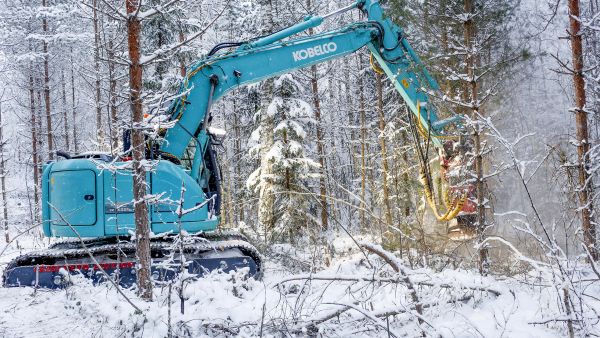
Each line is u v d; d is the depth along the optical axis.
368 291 6.82
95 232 9.20
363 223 16.97
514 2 9.19
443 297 6.27
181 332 5.66
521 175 4.95
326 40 10.88
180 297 5.96
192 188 9.58
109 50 6.95
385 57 10.80
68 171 9.30
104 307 6.62
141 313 5.98
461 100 9.45
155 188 9.30
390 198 17.92
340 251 12.80
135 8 6.90
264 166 19.69
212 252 9.88
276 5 20.69
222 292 6.36
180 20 20.28
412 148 16.53
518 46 9.14
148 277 6.85
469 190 9.89
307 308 6.01
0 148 25.48
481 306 6.12
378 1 11.06
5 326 6.61
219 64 10.49
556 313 5.33
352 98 28.58
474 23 9.05
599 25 8.95
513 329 5.26
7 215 25.11
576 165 8.31
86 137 32.62
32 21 26.11
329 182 21.67
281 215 19.38
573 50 8.69
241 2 25.53
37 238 21.52
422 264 8.71
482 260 8.12
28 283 9.19
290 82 19.86
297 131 19.19
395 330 5.68
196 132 10.51
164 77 19.80
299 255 14.01
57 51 26.28
